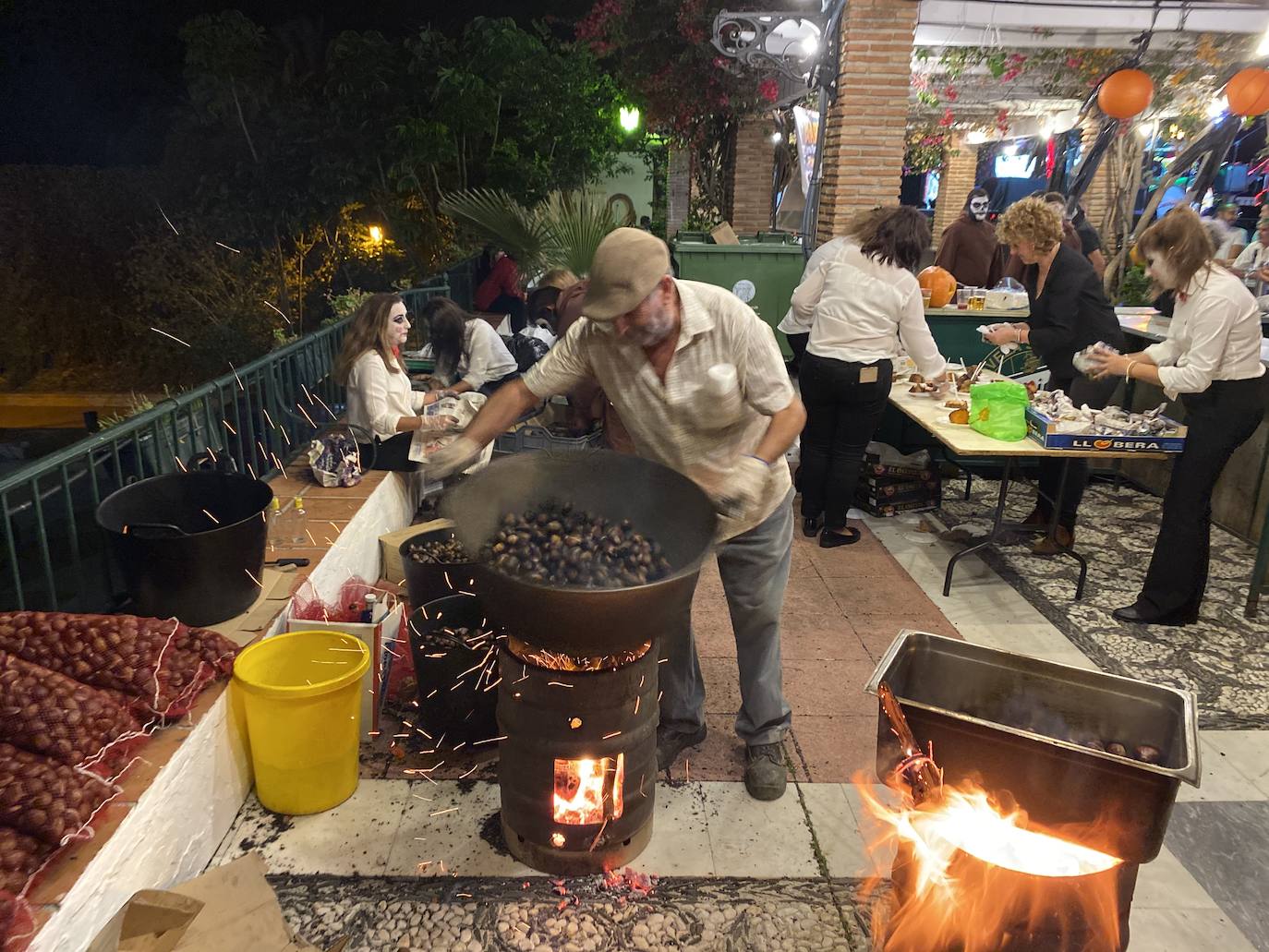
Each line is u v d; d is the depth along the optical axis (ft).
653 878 8.20
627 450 13.74
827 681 11.59
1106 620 13.65
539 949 7.43
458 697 9.61
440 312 18.66
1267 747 10.50
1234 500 17.46
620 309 6.80
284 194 41.09
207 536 8.82
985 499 19.13
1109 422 13.12
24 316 47.67
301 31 43.47
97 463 9.78
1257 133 37.93
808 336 17.38
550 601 6.26
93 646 7.71
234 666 8.56
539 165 43.88
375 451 14.78
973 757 6.48
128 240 46.60
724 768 9.83
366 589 11.67
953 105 40.45
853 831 8.87
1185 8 25.70
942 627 13.25
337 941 7.39
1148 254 12.30
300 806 8.84
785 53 26.81
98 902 6.37
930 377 15.64
